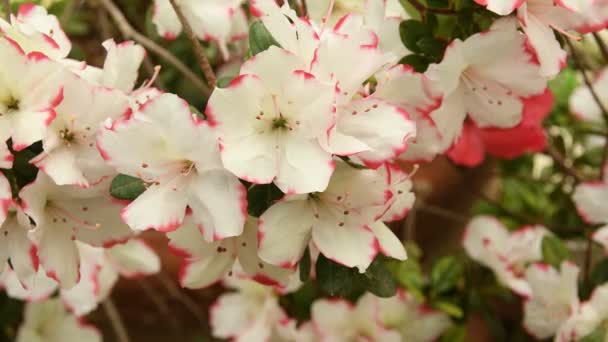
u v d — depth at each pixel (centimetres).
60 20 81
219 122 64
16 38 66
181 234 68
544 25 70
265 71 64
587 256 89
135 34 88
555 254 89
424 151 70
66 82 65
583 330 83
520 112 73
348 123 65
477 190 112
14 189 67
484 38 69
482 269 95
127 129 64
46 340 96
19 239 68
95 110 66
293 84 64
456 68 70
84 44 106
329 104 63
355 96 67
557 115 101
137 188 66
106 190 68
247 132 64
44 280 82
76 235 69
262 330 92
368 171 66
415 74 68
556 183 107
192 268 70
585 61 98
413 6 74
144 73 92
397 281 93
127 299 113
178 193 65
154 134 64
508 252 94
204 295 113
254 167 64
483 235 95
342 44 64
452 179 112
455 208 114
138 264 90
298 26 65
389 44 73
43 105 65
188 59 96
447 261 95
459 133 74
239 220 64
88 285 85
